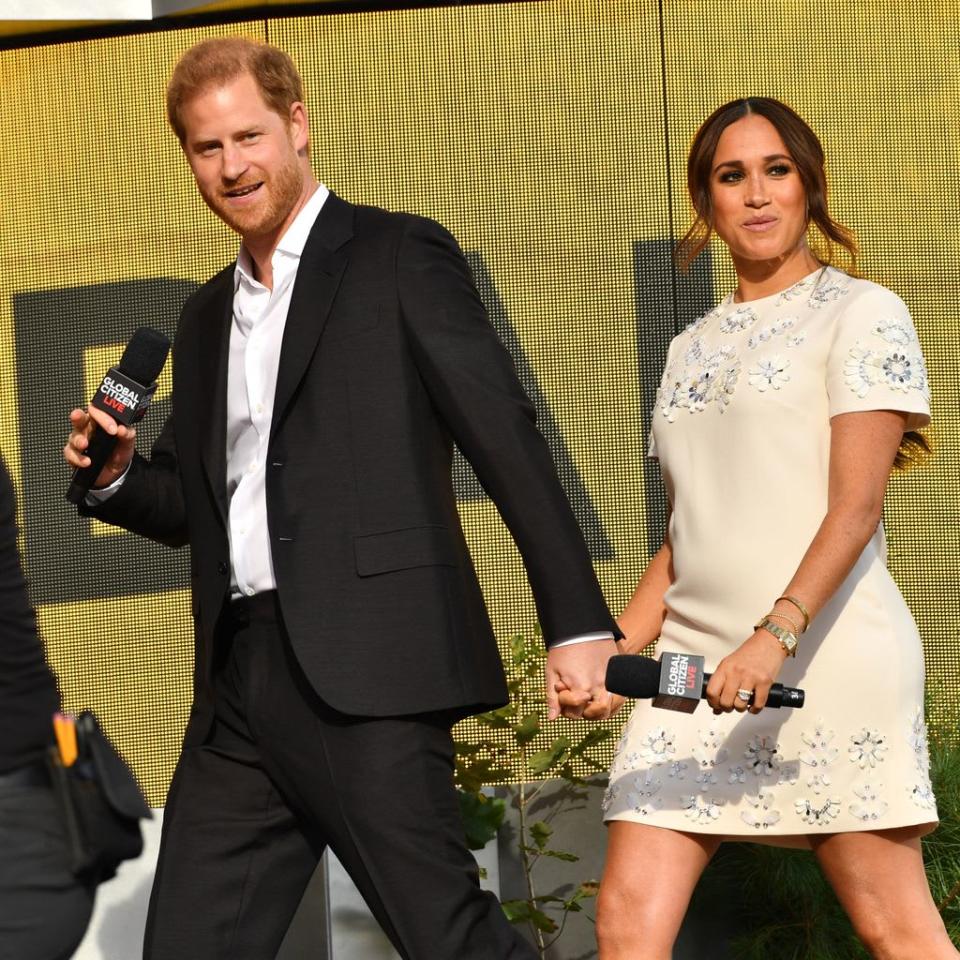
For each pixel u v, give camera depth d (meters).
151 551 14.62
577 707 7.65
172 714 14.48
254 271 8.52
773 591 8.99
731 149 9.52
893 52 14.55
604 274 14.48
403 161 14.59
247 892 8.04
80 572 14.71
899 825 8.71
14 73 15.05
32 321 15.01
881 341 8.91
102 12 14.68
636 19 14.56
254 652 7.94
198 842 8.05
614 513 14.30
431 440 7.96
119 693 14.55
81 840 6.80
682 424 9.63
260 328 8.24
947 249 14.46
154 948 7.92
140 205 14.93
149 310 14.88
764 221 9.47
